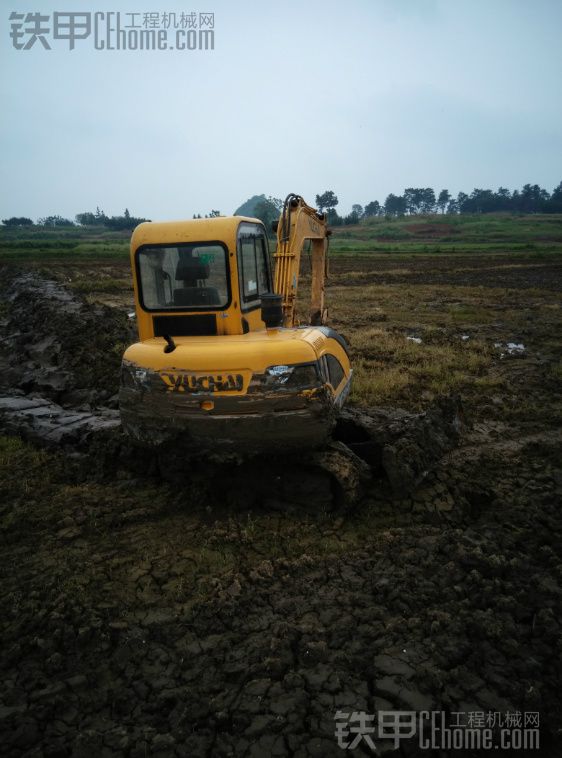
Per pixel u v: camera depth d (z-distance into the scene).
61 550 5.47
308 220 9.27
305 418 5.46
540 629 4.10
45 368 11.23
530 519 5.66
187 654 4.09
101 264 43.91
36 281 24.84
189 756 3.29
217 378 5.41
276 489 6.09
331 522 5.84
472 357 12.90
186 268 5.83
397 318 19.22
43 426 8.06
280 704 3.57
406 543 5.31
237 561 5.23
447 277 34.34
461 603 4.40
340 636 4.16
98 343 12.69
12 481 6.91
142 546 5.52
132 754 3.31
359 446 6.77
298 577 4.93
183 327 5.95
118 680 3.90
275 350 5.42
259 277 6.80
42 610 4.51
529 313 19.80
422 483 6.46
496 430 8.56
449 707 3.54
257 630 4.32
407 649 3.99
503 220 139.25
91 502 6.37
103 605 4.61
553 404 9.79
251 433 5.47
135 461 7.00
